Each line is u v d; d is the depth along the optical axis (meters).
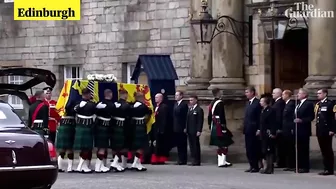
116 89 20.78
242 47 24.89
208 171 20.78
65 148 20.38
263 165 21.22
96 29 30.05
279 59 24.59
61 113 20.41
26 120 20.17
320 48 21.97
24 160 13.41
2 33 32.34
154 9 28.28
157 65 24.64
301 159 20.20
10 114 14.54
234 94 24.33
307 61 24.61
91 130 20.19
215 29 24.59
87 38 30.31
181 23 27.48
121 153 20.72
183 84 27.36
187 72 27.28
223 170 21.09
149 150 22.88
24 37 31.88
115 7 29.47
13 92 19.64
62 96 20.42
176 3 27.64
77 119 20.14
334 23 22.03
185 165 22.94
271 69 24.53
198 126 22.56
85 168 20.31
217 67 24.75
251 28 24.80
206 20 23.33
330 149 19.53
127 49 29.16
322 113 19.50
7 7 32.16
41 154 13.62
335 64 21.98
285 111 20.36
